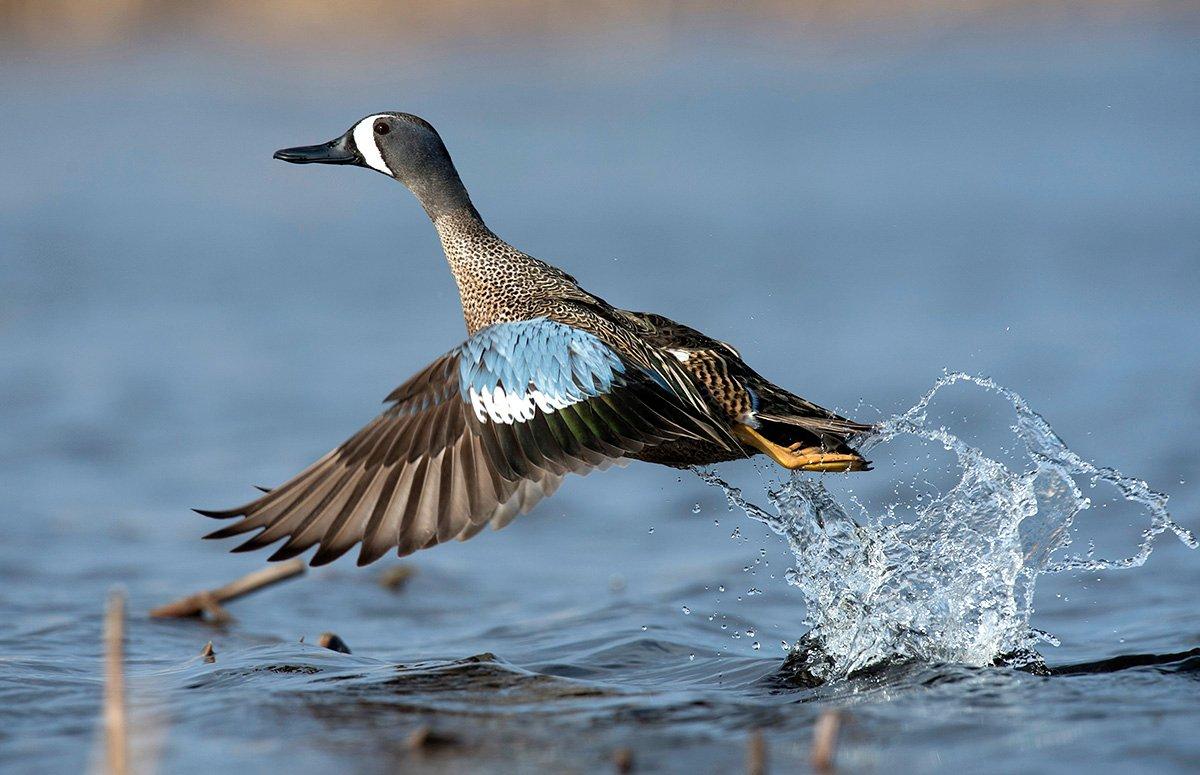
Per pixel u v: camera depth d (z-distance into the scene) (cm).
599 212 2891
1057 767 618
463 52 4197
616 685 809
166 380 1852
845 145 3531
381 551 758
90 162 3291
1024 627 855
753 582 1132
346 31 4281
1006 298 2197
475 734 695
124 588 1122
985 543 891
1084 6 4609
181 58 4088
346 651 916
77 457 1548
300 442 1595
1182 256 2422
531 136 3559
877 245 2602
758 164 3322
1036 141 3500
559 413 791
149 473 1495
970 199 2966
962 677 788
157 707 755
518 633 984
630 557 1237
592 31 4347
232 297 2319
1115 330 1975
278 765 648
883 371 1802
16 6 4012
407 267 2519
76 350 2003
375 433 794
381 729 705
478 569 1204
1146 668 806
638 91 3972
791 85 4078
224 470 1504
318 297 2312
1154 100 3828
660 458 862
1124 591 1035
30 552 1226
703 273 2394
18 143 3450
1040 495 910
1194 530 1184
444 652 925
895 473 1419
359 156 1006
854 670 824
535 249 2580
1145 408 1593
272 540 757
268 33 4241
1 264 2495
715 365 848
